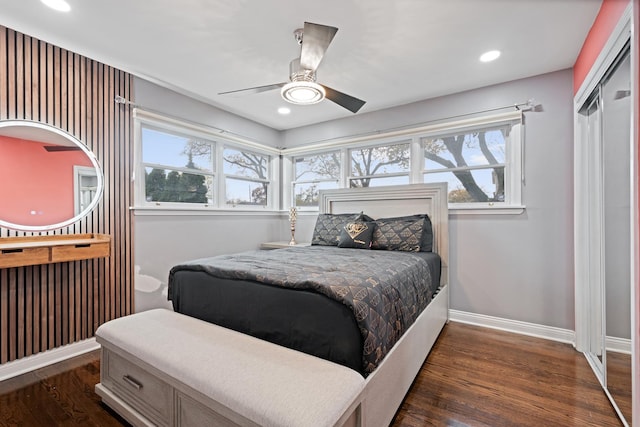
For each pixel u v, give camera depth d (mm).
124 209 2725
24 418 1656
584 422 1595
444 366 2186
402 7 1852
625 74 1626
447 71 2682
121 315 2686
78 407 1750
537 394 1840
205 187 3582
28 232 2193
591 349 2324
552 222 2699
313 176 4391
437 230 3182
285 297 1557
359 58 2459
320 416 1003
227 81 2893
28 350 2168
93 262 2512
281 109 3654
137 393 1552
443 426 1563
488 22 2000
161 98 3006
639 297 1313
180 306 2076
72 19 1964
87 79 2480
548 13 1908
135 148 2818
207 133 3465
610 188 1828
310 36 1688
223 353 1402
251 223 4059
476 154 3154
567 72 2623
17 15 1917
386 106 3533
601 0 1792
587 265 2387
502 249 2930
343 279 1562
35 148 2225
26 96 2166
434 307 2520
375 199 3588
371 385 1313
